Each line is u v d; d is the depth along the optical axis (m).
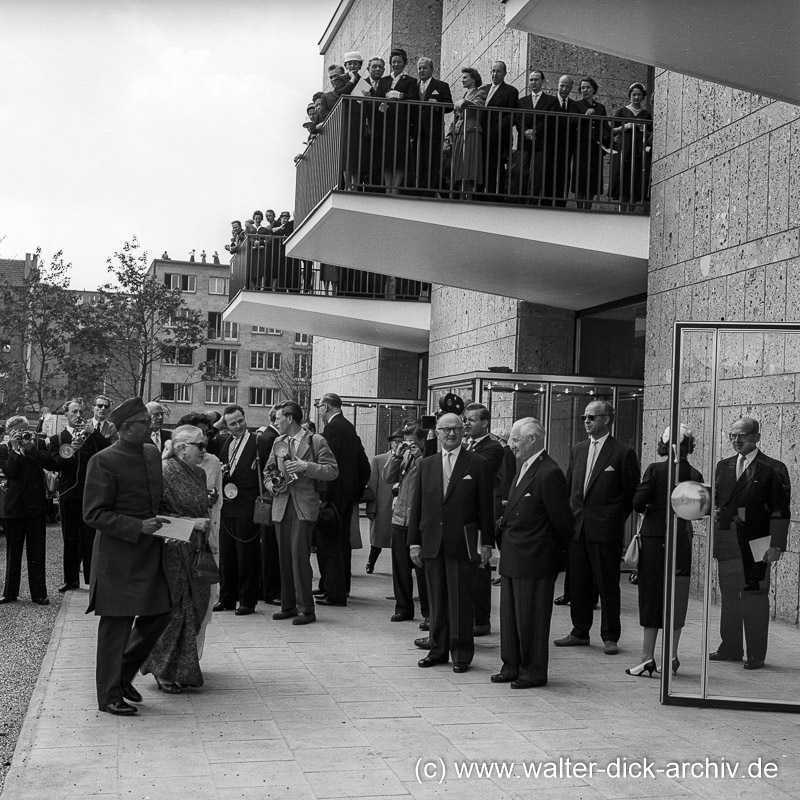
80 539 11.54
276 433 11.03
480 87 13.80
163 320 45.16
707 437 6.75
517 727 6.14
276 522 9.76
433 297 22.06
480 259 14.46
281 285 23.11
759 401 6.70
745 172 11.12
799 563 6.54
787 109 10.42
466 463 7.76
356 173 13.46
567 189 13.51
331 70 15.12
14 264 67.62
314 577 13.21
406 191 13.61
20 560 10.77
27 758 5.41
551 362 17.02
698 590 6.75
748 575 6.66
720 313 11.52
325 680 7.32
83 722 6.11
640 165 13.69
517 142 13.50
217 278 81.25
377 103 13.48
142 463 6.38
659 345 12.75
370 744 5.74
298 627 9.50
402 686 7.17
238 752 5.55
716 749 5.75
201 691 6.95
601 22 7.96
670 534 6.77
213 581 6.87
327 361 34.12
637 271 13.93
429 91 13.95
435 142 13.59
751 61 8.39
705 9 7.48
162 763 5.34
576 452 9.01
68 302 43.09
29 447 10.59
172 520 6.30
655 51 8.44
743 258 11.11
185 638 6.89
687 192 12.23
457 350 20.31
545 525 7.29
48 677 7.25
